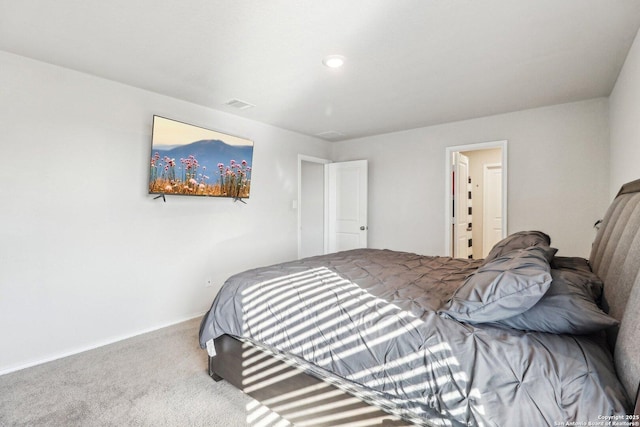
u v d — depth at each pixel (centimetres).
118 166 281
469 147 394
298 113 369
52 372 225
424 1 167
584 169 327
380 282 194
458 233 430
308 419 161
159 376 220
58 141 247
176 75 263
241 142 373
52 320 246
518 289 121
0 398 193
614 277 138
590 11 176
